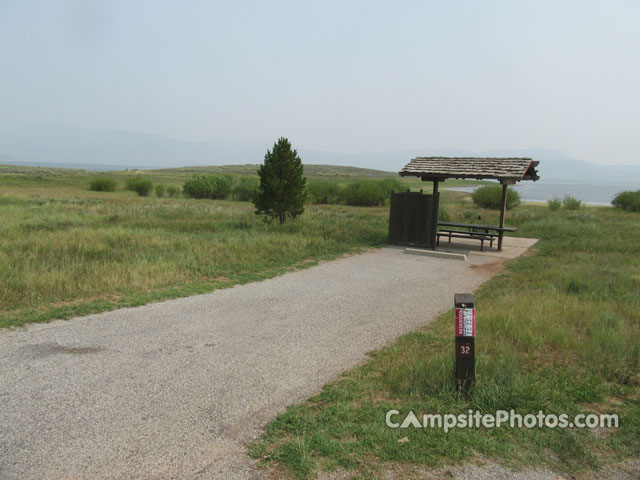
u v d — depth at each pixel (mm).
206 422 3770
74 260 10086
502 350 5180
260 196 17797
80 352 5293
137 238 13195
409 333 6184
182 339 5852
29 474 3027
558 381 4477
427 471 3107
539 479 3057
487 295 8625
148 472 3086
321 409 3994
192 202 32125
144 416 3840
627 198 31969
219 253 11703
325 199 39281
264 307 7547
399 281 10000
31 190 39719
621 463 3260
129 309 7145
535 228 20500
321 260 12328
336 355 5422
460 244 16375
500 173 14195
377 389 4410
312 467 3125
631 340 5516
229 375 4754
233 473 3086
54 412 3867
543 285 9102
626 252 13727
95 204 26594
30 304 7059
